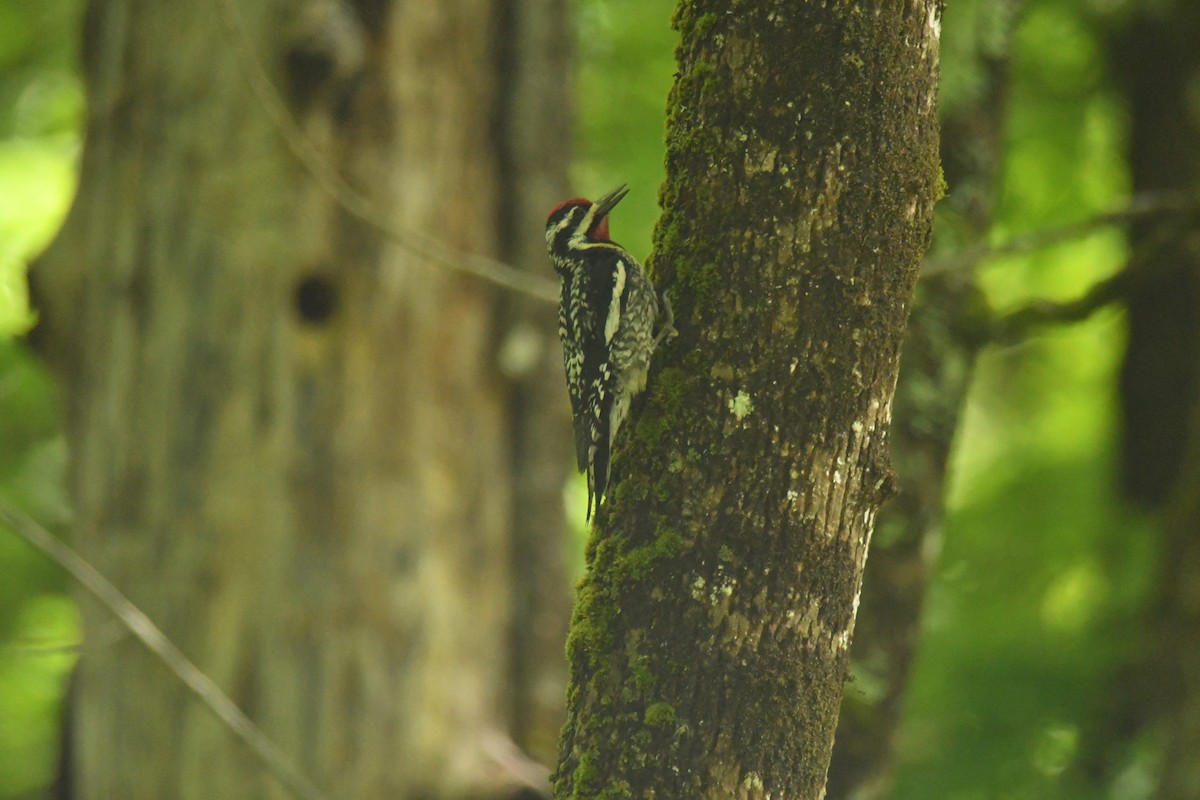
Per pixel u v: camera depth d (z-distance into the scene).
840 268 5.32
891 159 5.32
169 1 12.27
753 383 5.38
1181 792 12.89
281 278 12.16
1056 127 17.59
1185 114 17.52
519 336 13.14
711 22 5.53
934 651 16.80
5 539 18.22
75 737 12.61
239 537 12.16
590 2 16.03
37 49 17.80
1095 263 18.56
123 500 12.34
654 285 5.68
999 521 18.44
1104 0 16.98
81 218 12.62
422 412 12.62
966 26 10.84
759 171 5.39
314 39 11.93
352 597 12.24
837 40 5.28
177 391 12.27
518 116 13.22
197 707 12.02
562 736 5.67
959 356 10.81
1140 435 18.41
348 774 12.12
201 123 12.18
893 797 15.30
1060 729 15.79
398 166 12.47
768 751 5.31
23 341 13.06
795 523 5.34
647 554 5.46
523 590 13.28
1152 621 14.70
